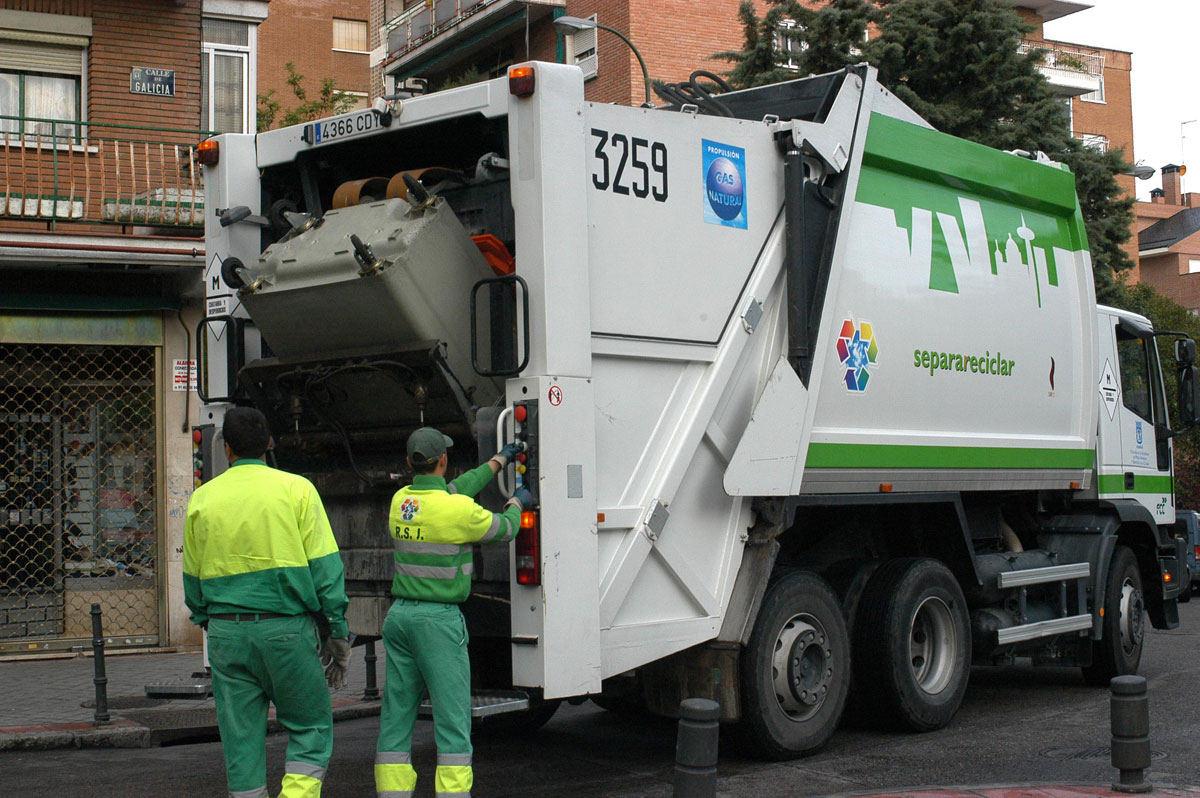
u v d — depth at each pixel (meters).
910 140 9.60
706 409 7.74
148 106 16.91
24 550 15.33
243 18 19.84
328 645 6.23
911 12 23.27
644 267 7.40
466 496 6.50
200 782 8.43
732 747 8.77
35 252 14.39
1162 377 13.29
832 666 8.69
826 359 8.61
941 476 9.76
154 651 15.61
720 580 7.90
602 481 7.14
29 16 16.30
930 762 8.55
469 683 6.52
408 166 8.45
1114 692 7.48
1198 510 33.59
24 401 15.40
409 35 38.22
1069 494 11.77
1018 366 10.77
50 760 9.48
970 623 10.05
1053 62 42.97
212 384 8.52
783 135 8.41
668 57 31.34
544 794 7.75
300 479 6.20
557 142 6.87
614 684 8.34
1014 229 10.94
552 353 6.73
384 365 7.12
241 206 8.51
